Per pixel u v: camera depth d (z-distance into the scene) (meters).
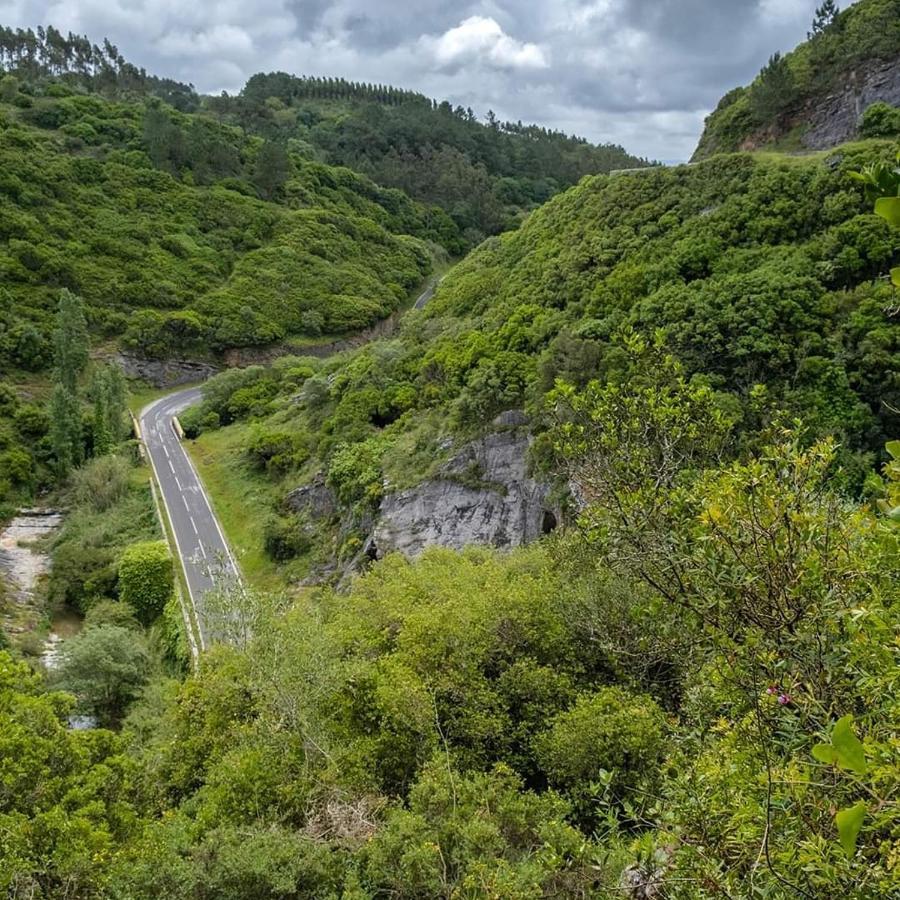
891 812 3.07
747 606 4.43
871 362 21.42
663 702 11.87
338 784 11.18
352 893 8.32
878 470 19.50
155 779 14.27
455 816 9.29
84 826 9.31
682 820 4.35
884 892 3.12
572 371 25.33
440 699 13.05
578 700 11.91
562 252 38.66
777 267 25.69
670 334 24.72
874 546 4.17
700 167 35.38
